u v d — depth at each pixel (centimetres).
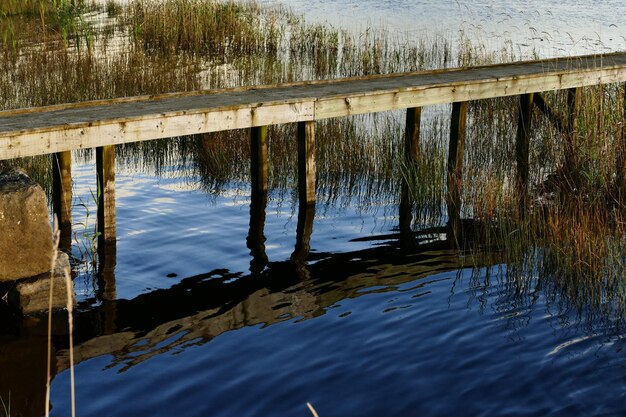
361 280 656
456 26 2097
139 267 688
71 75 1256
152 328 568
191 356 521
